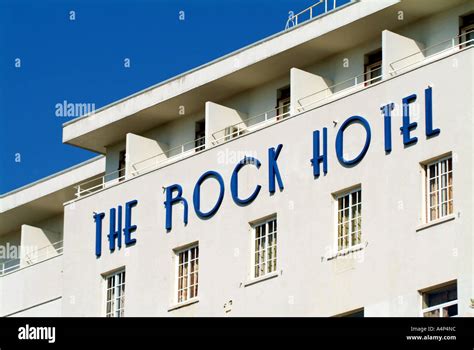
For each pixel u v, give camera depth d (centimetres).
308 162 6344
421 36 6406
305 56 6675
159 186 6781
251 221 6462
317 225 6275
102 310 6881
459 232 5919
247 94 6900
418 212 6031
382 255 6081
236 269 6469
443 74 6066
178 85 6994
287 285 6303
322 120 6338
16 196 7906
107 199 6962
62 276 7056
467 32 6303
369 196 6156
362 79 6550
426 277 5959
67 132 7344
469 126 5969
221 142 6775
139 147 7081
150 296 6706
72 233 7050
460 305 5859
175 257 6688
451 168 6006
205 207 6612
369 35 6531
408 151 6094
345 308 6138
